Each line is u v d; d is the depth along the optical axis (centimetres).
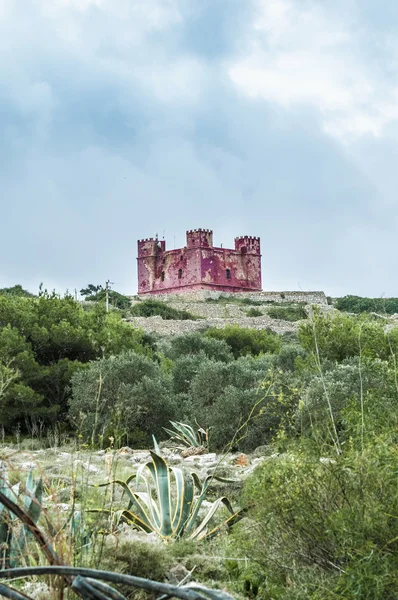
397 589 563
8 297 3712
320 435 782
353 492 641
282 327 9112
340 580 579
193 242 11800
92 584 321
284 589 642
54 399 3167
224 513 989
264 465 754
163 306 10381
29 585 632
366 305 11100
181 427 2425
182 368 3381
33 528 406
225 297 11594
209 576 733
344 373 2247
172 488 1130
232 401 2345
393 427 826
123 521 898
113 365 2808
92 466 1434
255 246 12238
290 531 659
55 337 3331
